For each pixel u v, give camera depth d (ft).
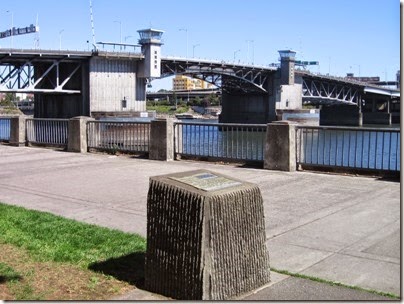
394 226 24.52
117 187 36.50
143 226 25.38
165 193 16.44
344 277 17.87
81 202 31.45
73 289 16.97
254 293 16.46
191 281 15.65
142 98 269.23
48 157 55.72
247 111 389.80
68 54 240.53
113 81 258.78
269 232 23.77
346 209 28.32
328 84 438.40
